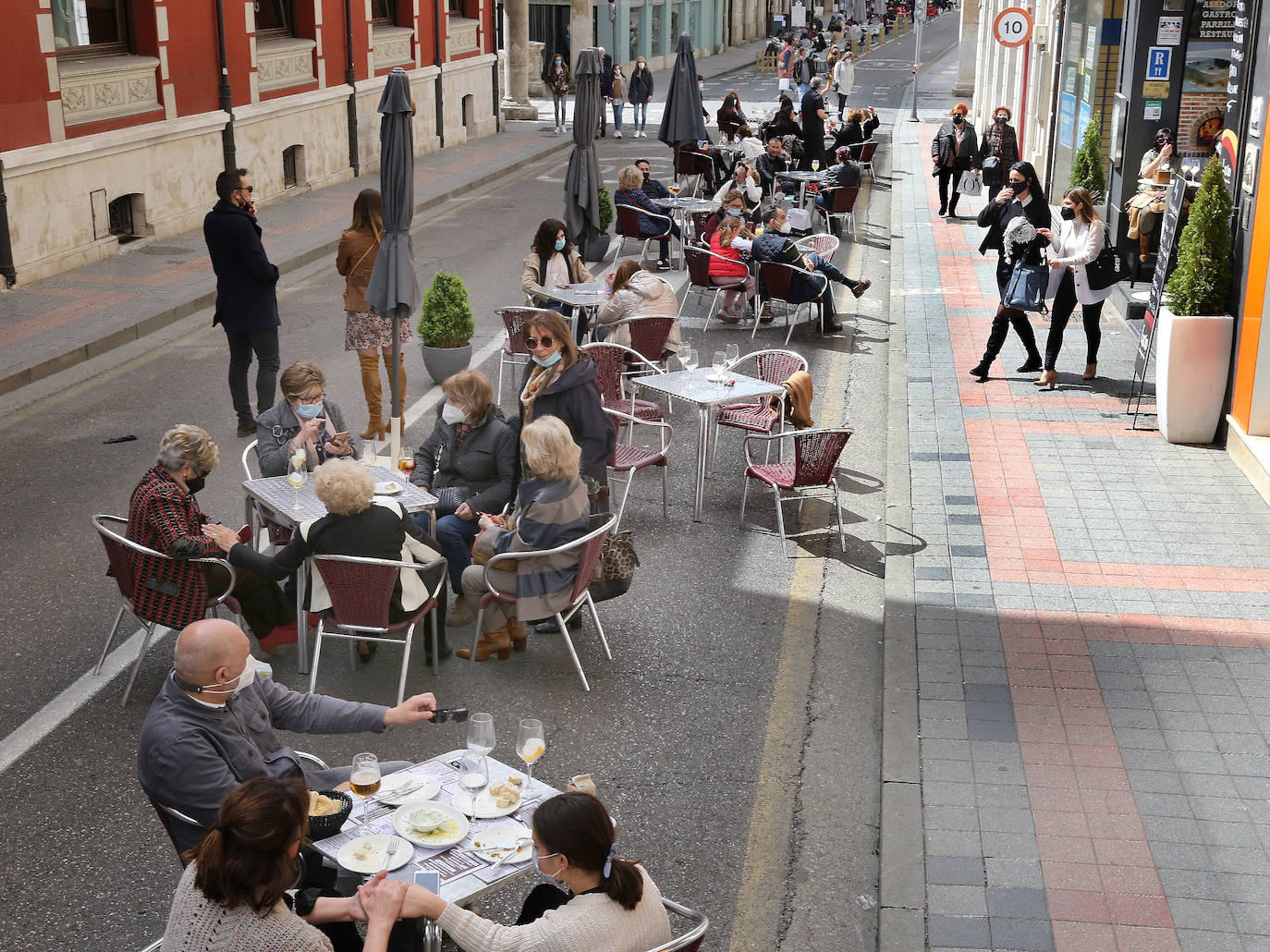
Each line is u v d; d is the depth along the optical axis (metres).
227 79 20.06
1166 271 11.30
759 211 19.08
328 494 6.45
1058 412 11.56
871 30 73.81
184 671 4.54
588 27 40.38
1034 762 6.20
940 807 5.83
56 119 16.23
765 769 6.34
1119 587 8.12
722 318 15.22
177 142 19.05
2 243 15.48
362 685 7.02
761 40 75.25
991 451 10.59
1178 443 10.76
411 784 4.74
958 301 15.72
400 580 6.68
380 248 8.97
